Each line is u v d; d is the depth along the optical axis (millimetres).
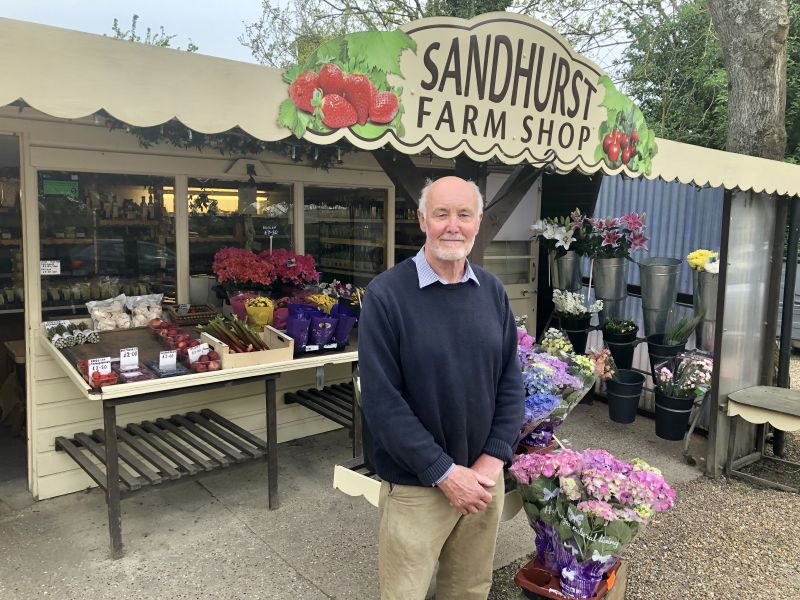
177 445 3262
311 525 3131
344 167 4480
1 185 4430
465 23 2369
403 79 2254
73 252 3445
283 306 3895
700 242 5016
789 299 4305
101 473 2965
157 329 3453
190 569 2719
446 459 1743
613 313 5180
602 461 2168
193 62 1831
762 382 4285
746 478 3857
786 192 4000
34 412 3309
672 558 2945
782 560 2939
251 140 3643
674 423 4445
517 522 3250
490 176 5570
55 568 2707
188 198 3822
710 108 12180
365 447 2309
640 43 13156
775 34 4297
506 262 5758
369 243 4766
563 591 2127
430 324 1761
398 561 1836
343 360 3471
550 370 2453
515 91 2578
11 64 1557
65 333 3254
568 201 5598
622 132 3025
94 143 3398
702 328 4703
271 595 2547
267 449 3250
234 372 3053
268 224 4207
